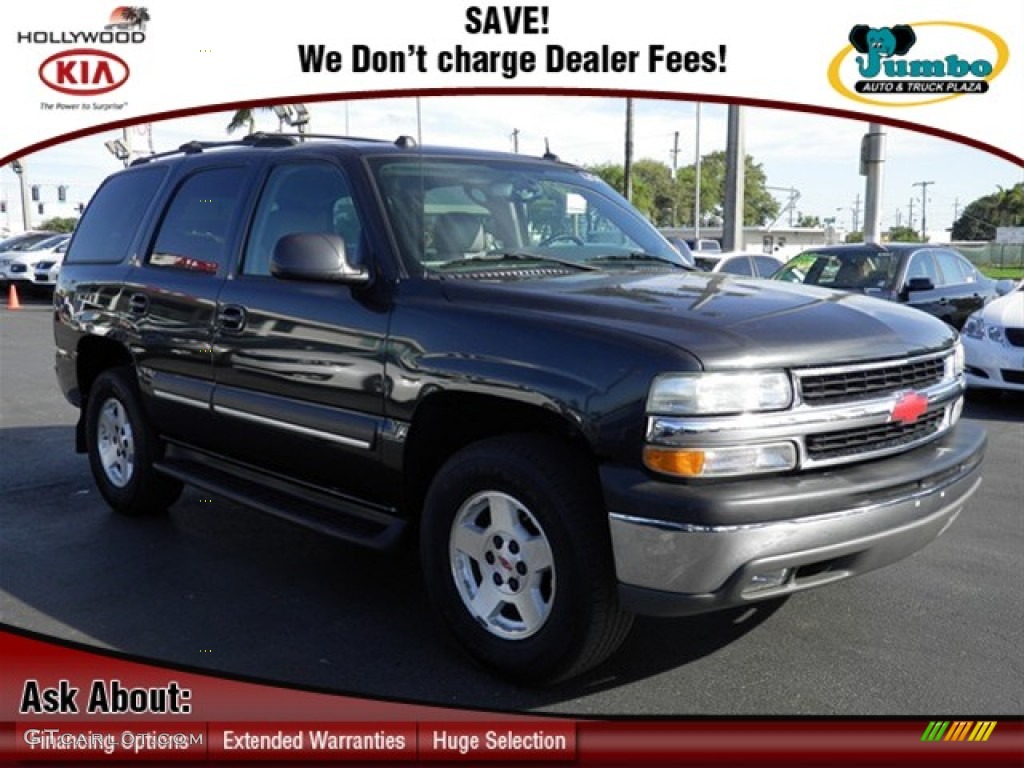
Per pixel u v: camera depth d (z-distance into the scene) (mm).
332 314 3984
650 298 3566
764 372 3104
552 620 3270
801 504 3053
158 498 5371
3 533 5188
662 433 3018
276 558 4793
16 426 8164
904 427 3477
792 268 11578
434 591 3639
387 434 3760
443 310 3646
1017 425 8250
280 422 4254
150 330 5016
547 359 3273
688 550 2973
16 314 19156
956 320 11086
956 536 5145
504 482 3350
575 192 4742
